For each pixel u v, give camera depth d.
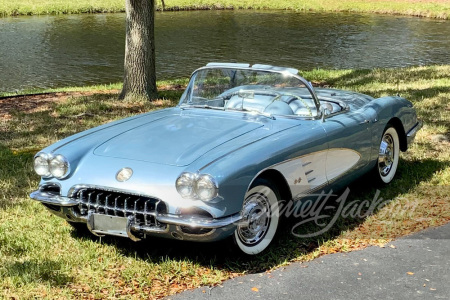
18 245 4.36
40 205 5.28
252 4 41.47
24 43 24.69
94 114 9.81
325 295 3.70
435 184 5.94
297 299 3.64
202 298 3.64
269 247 4.43
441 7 40.00
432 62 20.80
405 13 38.69
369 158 5.52
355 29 30.39
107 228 4.04
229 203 3.83
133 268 4.03
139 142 4.37
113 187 3.96
